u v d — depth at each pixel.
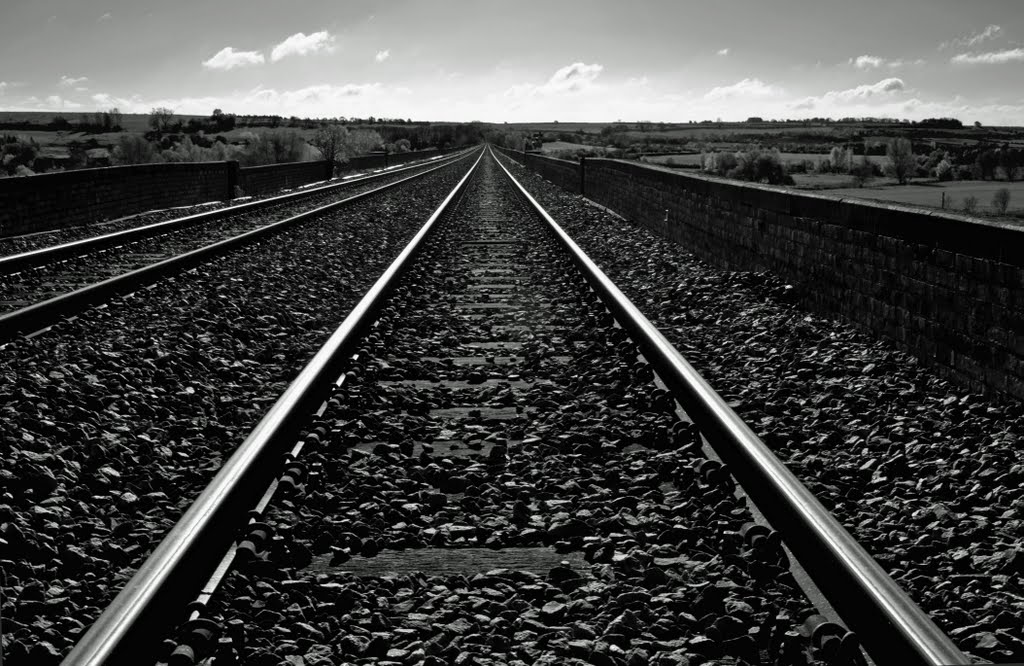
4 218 15.56
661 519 4.05
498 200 26.38
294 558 3.72
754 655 2.99
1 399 5.79
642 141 188.00
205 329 8.21
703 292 10.16
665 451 4.97
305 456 4.73
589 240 16.17
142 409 5.83
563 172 33.94
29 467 4.55
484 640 3.11
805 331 7.95
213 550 3.44
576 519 4.06
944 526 4.05
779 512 3.67
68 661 2.57
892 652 2.64
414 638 3.16
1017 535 3.95
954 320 6.25
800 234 9.19
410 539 3.94
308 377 5.45
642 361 6.62
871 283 7.58
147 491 4.59
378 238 16.34
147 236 15.33
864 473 4.78
